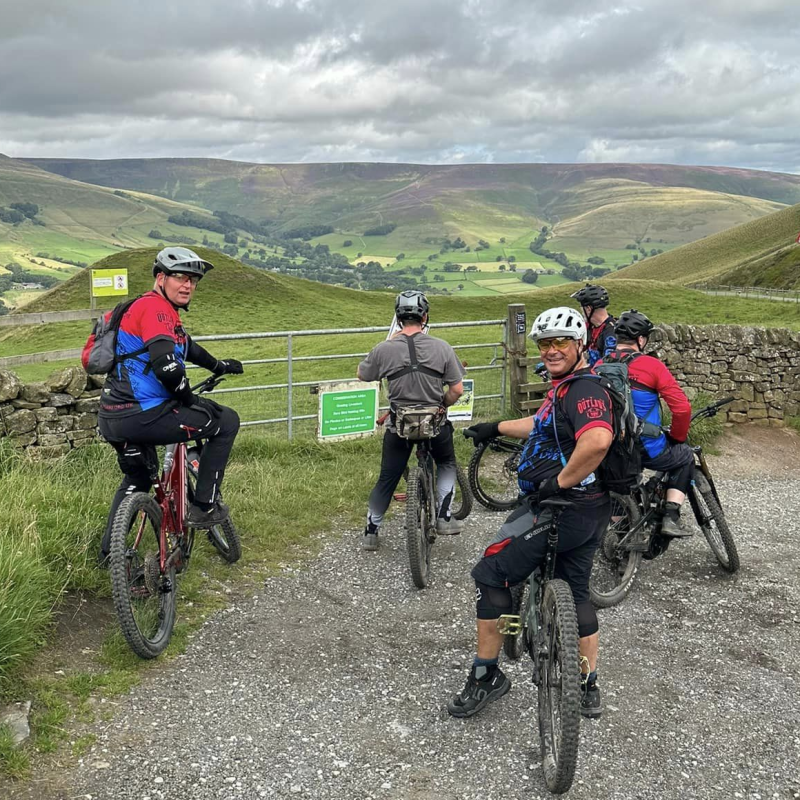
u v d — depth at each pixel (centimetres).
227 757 353
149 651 421
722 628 516
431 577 580
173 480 480
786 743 388
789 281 10394
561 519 356
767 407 1127
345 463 848
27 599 429
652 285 8288
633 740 384
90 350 436
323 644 468
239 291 8325
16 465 678
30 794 316
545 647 364
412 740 377
